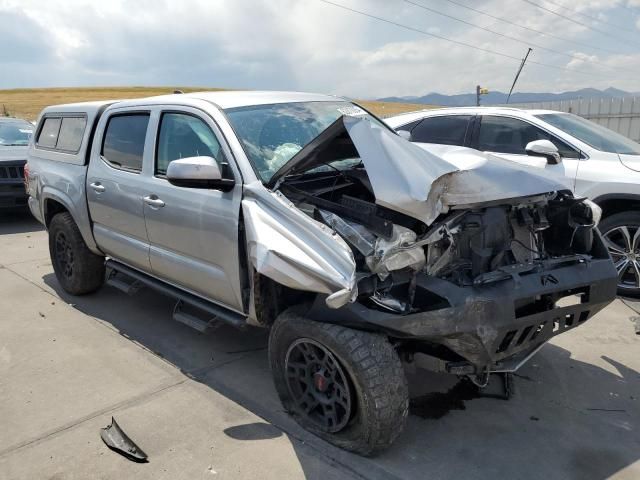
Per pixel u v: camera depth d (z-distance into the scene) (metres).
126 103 4.52
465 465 2.84
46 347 4.31
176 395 3.56
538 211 3.35
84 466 2.85
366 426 2.72
